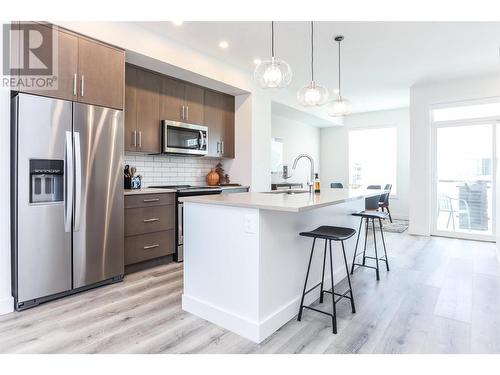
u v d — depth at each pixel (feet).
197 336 6.56
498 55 13.25
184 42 11.98
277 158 22.35
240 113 15.99
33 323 7.04
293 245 7.61
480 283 9.78
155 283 9.77
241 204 6.50
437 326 6.97
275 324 6.81
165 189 11.79
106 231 9.37
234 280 6.79
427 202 17.47
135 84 11.88
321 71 15.30
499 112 15.87
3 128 7.55
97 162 9.07
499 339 6.41
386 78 16.34
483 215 16.37
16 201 7.61
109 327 6.89
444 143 17.44
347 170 26.63
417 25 10.59
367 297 8.68
